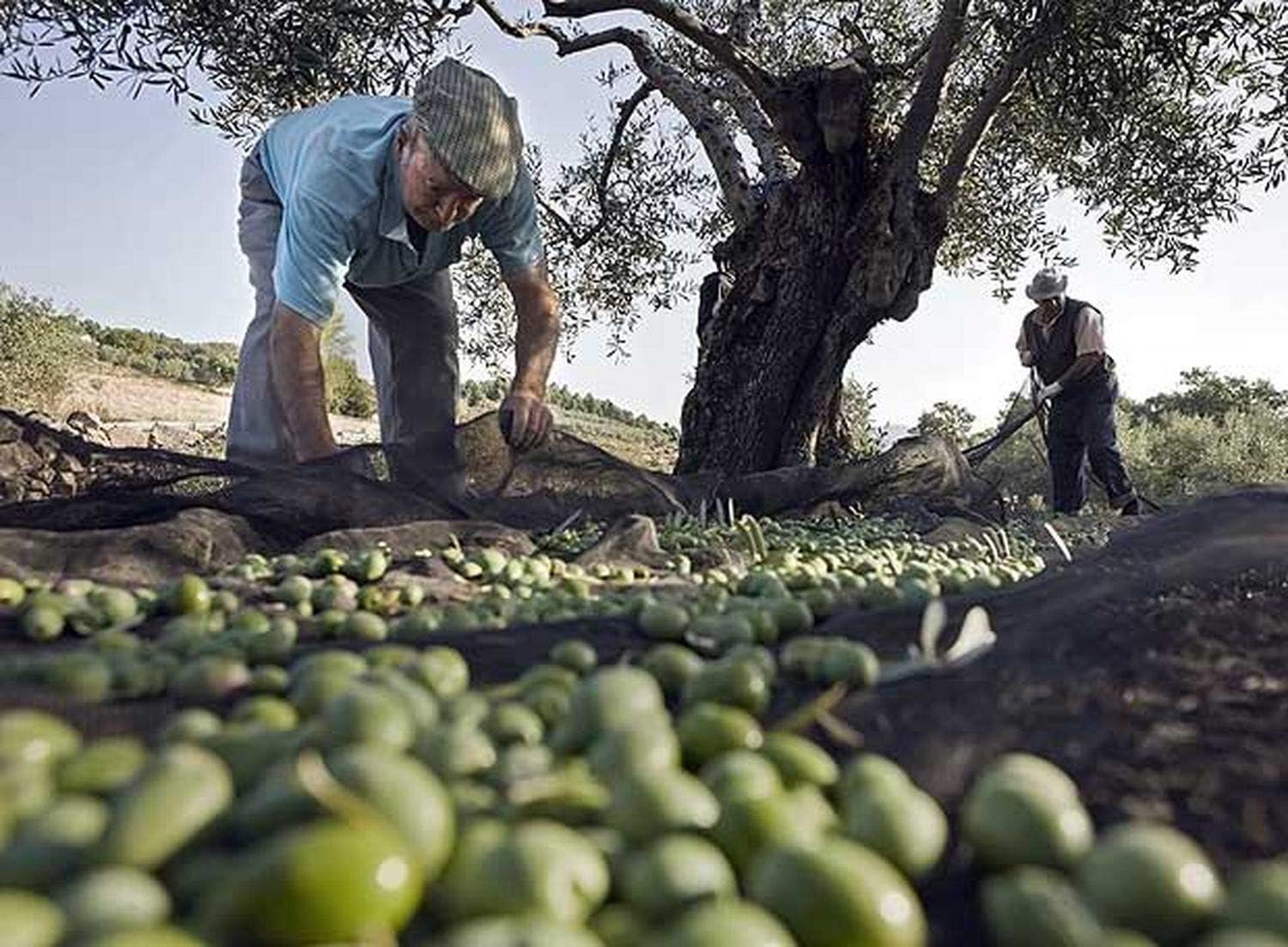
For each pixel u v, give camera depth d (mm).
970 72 11773
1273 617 2193
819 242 9547
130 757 1444
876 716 1858
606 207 13328
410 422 7074
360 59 9586
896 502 7449
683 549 4969
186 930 1075
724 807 1356
